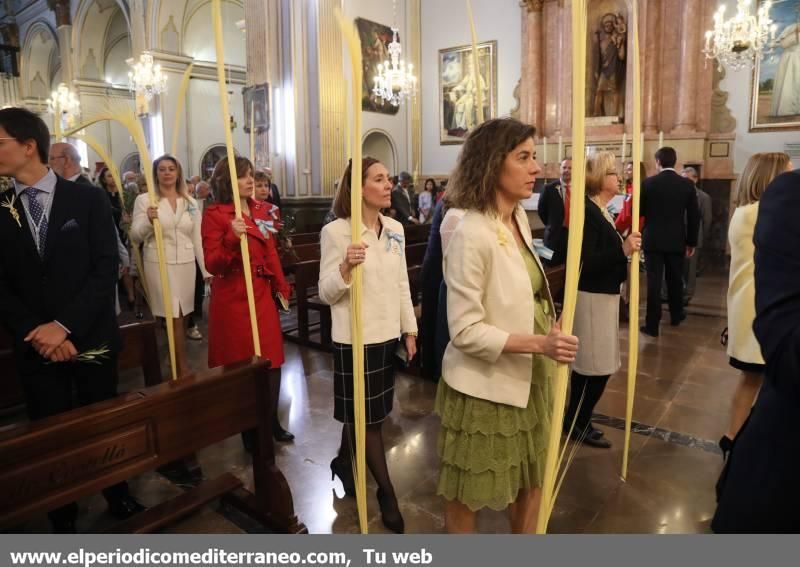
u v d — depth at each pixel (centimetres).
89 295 198
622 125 955
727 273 861
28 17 1784
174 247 354
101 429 175
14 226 192
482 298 148
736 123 877
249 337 280
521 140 144
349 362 221
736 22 694
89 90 1582
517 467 154
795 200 83
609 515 236
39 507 162
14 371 278
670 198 490
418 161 1202
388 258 226
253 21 965
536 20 1020
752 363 248
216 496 237
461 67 1133
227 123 225
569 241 112
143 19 1323
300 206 961
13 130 188
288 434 310
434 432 316
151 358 303
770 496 90
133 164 1502
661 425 321
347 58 1004
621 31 956
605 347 267
